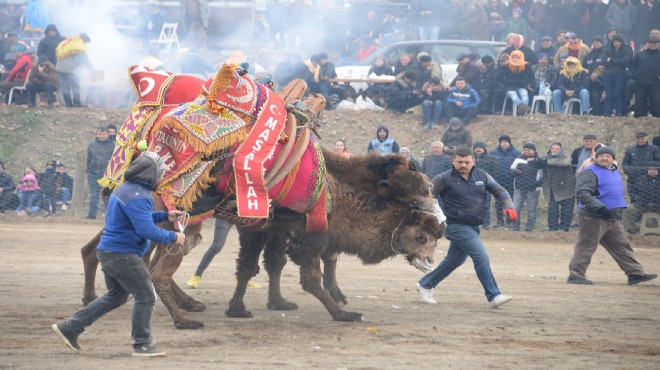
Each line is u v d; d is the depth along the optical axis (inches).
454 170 815.1
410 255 730.8
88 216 1644.9
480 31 2144.4
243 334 638.5
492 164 1557.6
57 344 577.3
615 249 1034.1
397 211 733.3
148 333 542.3
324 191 695.1
